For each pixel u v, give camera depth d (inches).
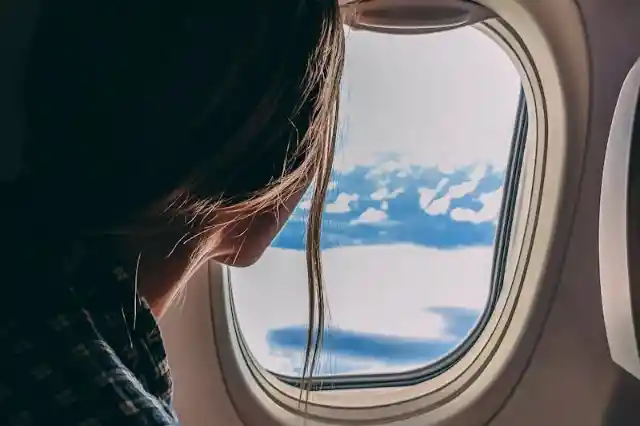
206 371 46.5
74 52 14.9
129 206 14.9
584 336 51.1
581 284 50.6
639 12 45.6
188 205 15.7
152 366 15.8
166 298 17.4
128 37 14.8
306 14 16.3
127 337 14.9
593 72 46.7
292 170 17.5
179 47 14.7
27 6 15.1
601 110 47.4
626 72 46.6
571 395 51.6
